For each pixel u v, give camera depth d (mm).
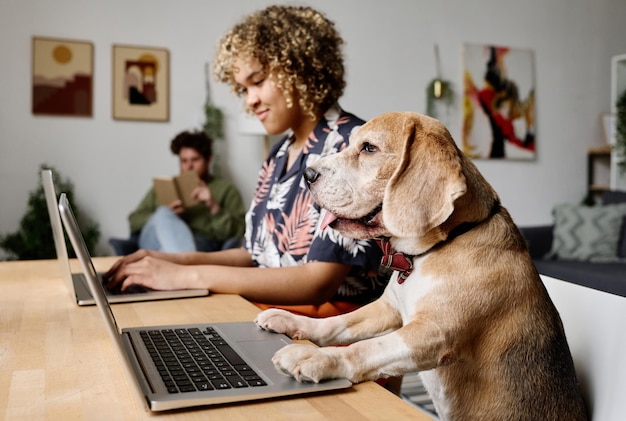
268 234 1718
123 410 738
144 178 4453
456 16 5230
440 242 1041
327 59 1691
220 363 901
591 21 5691
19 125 4164
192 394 764
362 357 883
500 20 5375
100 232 4359
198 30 4543
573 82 5637
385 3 5004
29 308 1324
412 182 1018
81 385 823
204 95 4574
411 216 1001
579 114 5668
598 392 1041
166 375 842
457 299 986
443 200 994
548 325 1040
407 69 5090
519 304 1020
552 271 3986
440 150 1021
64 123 4254
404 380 2842
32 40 4164
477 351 1016
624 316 1017
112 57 4336
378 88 5016
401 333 938
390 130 1119
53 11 4215
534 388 999
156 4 4434
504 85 5367
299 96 1679
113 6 4336
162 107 4465
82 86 4281
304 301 1481
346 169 1156
